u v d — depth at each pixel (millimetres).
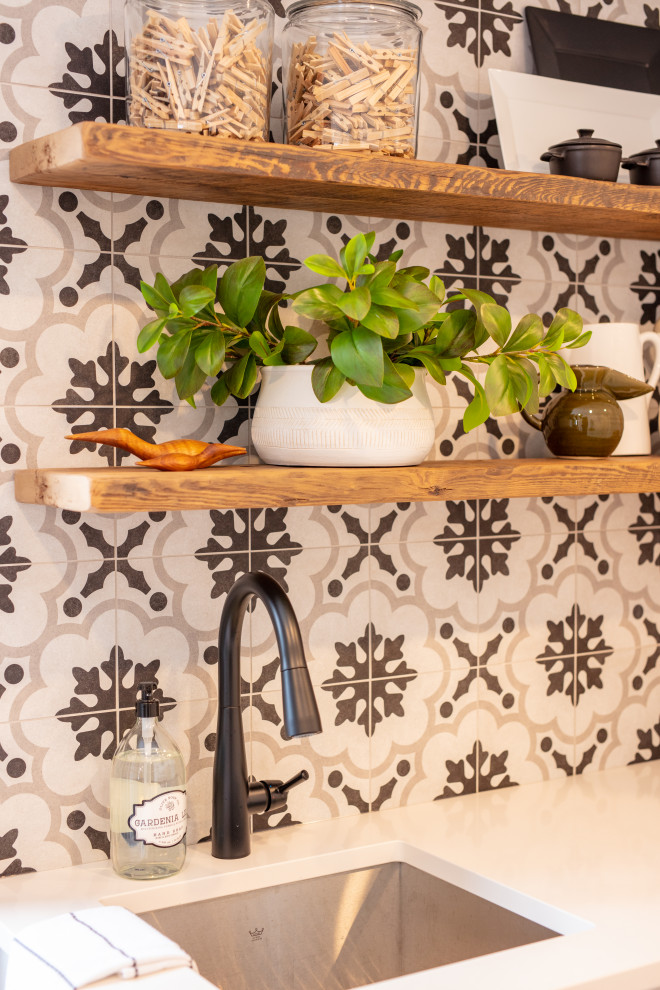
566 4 1626
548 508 1646
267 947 1293
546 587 1651
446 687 1563
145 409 1320
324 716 1463
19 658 1255
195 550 1361
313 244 1426
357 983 1352
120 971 978
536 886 1239
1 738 1248
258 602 1409
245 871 1278
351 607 1478
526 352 1300
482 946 1270
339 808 1479
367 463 1234
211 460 1206
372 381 1142
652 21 1719
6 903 1179
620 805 1542
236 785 1307
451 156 1531
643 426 1581
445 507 1552
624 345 1561
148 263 1314
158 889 1224
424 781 1550
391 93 1222
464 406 1555
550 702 1663
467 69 1539
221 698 1307
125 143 1055
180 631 1355
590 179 1388
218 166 1103
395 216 1460
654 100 1674
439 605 1552
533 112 1552
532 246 1608
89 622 1295
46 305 1255
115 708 1316
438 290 1348
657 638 1773
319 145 1207
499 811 1515
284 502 1155
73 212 1264
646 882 1253
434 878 1338
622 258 1702
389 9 1212
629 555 1735
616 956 1059
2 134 1220
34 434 1254
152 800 1239
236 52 1146
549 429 1478
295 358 1272
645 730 1769
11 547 1246
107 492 1056
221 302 1262
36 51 1235
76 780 1294
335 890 1344
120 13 1284
